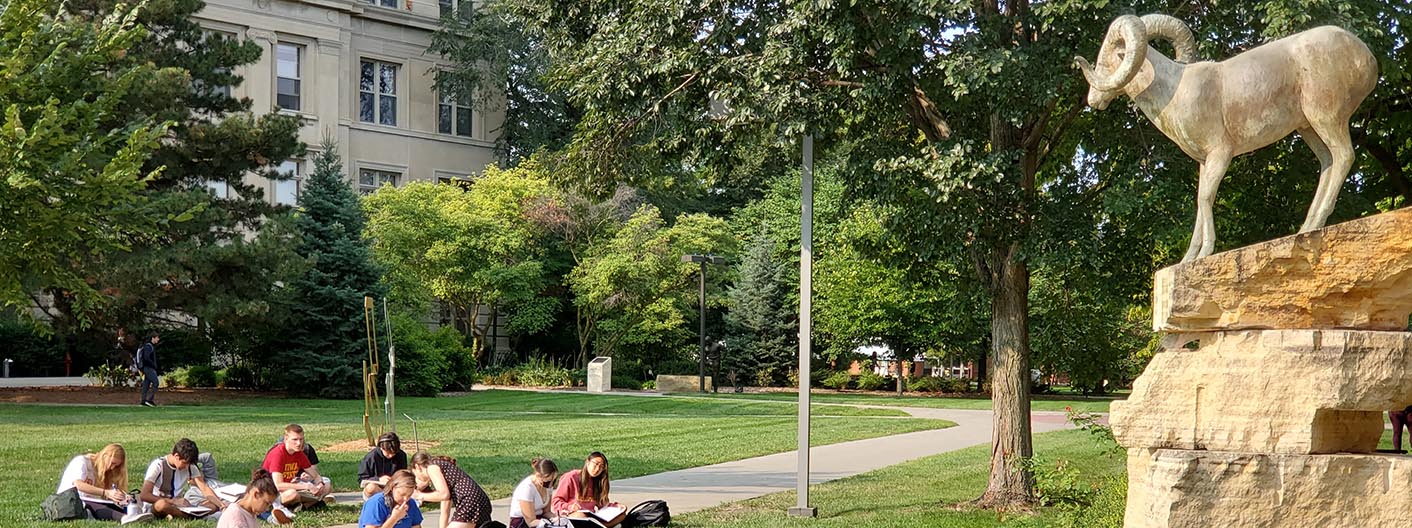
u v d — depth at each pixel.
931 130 15.41
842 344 49.72
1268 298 8.59
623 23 15.40
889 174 14.42
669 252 50.31
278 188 53.25
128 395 34.41
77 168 13.96
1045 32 13.30
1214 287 8.56
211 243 33.09
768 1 14.74
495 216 49.41
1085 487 13.63
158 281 31.67
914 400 44.06
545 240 52.19
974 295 17.58
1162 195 13.62
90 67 15.53
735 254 53.56
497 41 57.12
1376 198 17.97
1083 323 18.62
